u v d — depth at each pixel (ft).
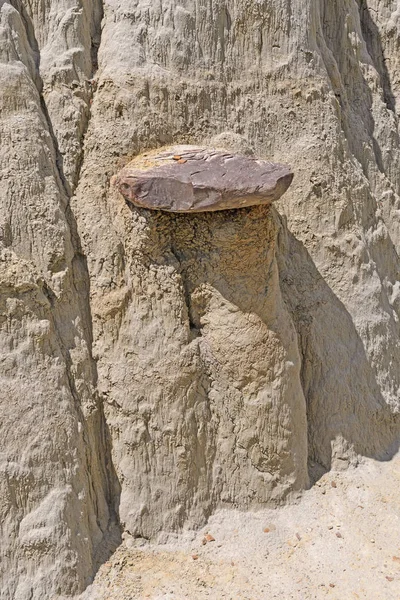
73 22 13.32
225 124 14.53
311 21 15.48
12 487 11.69
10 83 12.40
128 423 13.06
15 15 12.78
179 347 13.19
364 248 15.96
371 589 12.02
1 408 11.80
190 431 13.28
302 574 12.34
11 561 11.55
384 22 19.12
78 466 12.41
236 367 13.43
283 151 15.25
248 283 13.30
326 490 14.39
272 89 15.08
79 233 13.12
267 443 13.65
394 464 15.47
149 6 13.75
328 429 15.06
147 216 12.67
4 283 11.90
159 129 13.64
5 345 11.95
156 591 11.89
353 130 17.31
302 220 15.40
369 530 13.42
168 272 13.10
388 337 16.31
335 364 15.26
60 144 13.14
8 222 12.17
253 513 13.65
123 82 13.34
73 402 12.64
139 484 13.04
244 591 11.91
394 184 18.45
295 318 15.10
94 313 13.11
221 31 14.43
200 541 12.99
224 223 13.03
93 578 12.16
